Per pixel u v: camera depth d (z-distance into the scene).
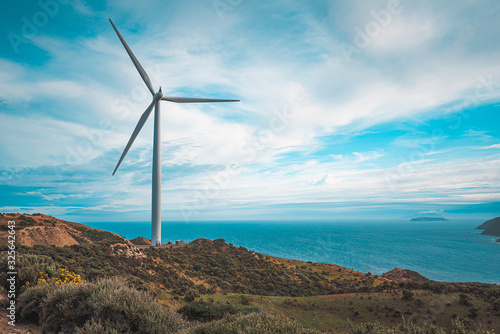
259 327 7.93
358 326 8.41
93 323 9.22
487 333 7.74
